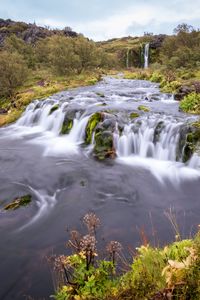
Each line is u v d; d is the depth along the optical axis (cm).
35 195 676
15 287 399
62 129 1197
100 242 484
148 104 1376
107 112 1112
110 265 308
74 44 2841
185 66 2744
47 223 557
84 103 1370
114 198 661
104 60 3650
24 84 2180
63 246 482
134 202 641
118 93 1705
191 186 716
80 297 265
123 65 4872
